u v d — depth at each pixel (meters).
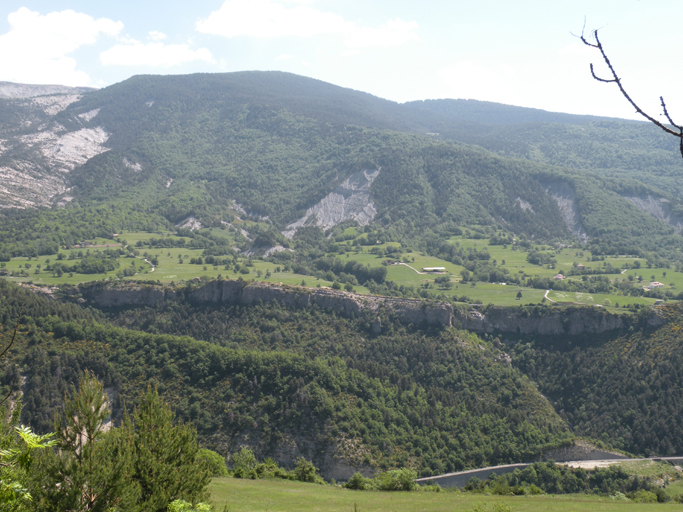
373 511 52.19
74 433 30.03
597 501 63.56
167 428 33.09
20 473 19.38
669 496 88.38
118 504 28.72
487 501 60.66
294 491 61.53
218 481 64.12
